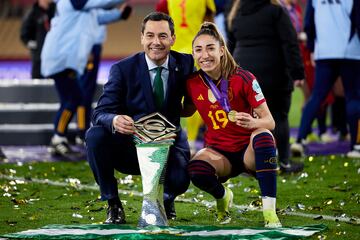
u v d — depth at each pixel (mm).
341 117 12336
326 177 8883
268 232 5734
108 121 6102
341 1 10172
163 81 6234
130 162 6480
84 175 9305
